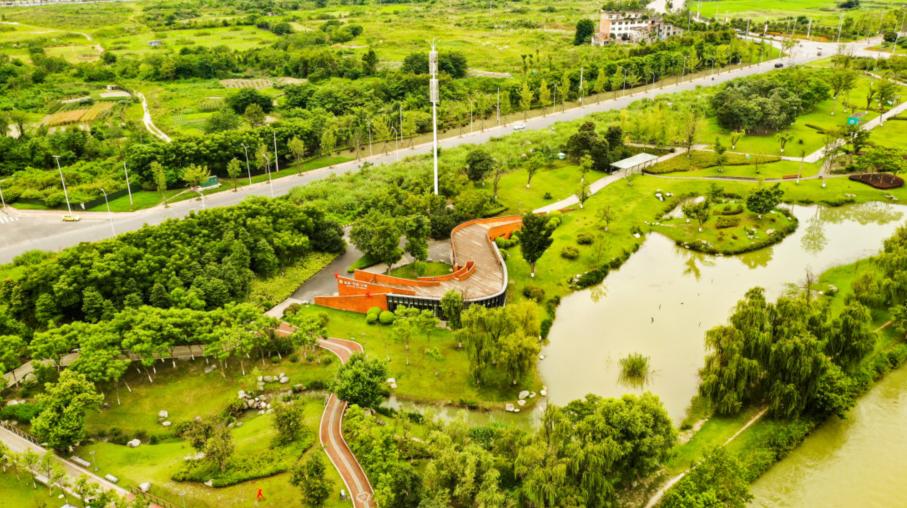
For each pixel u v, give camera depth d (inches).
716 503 3540.8
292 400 4746.6
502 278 6072.8
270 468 3964.1
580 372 5187.0
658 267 6801.2
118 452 4178.2
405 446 4114.2
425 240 6825.8
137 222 7495.1
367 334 5551.2
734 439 4333.2
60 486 3794.3
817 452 4330.7
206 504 3737.7
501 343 4726.9
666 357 5359.3
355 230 6766.7
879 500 3951.8
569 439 3789.4
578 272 6599.4
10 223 7504.9
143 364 4781.0
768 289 6259.8
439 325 5684.1
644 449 3752.5
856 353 4658.0
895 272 5561.0
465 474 3646.7
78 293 5388.8
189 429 4325.8
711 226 7480.3
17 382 4800.7
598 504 3666.3
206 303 5590.6
